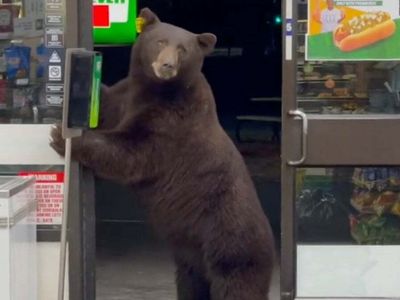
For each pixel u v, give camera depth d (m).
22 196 6.31
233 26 18.06
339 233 7.16
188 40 6.53
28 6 6.73
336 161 7.04
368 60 7.02
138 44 6.59
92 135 6.43
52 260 6.80
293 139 7.04
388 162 7.05
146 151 6.48
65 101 6.05
